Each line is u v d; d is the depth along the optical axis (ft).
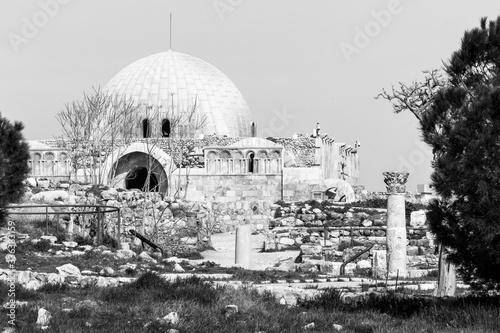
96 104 414.00
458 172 114.52
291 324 111.75
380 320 116.16
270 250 264.11
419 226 260.01
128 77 549.95
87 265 163.12
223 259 239.09
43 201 219.41
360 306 126.72
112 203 238.68
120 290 125.39
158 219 248.11
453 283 144.36
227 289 128.77
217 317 112.16
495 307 118.52
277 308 120.78
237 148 425.69
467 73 122.11
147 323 107.86
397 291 147.33
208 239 275.80
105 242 206.49
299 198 414.00
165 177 416.05
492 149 113.60
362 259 233.76
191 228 260.21
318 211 298.76
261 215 322.55
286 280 168.14
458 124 115.55
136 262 174.91
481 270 118.73
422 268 219.00
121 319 109.81
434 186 116.57
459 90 118.21
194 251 251.39
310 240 268.62
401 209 191.72
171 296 122.21
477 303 122.42
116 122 443.73
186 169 404.36
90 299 120.37
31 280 134.31
